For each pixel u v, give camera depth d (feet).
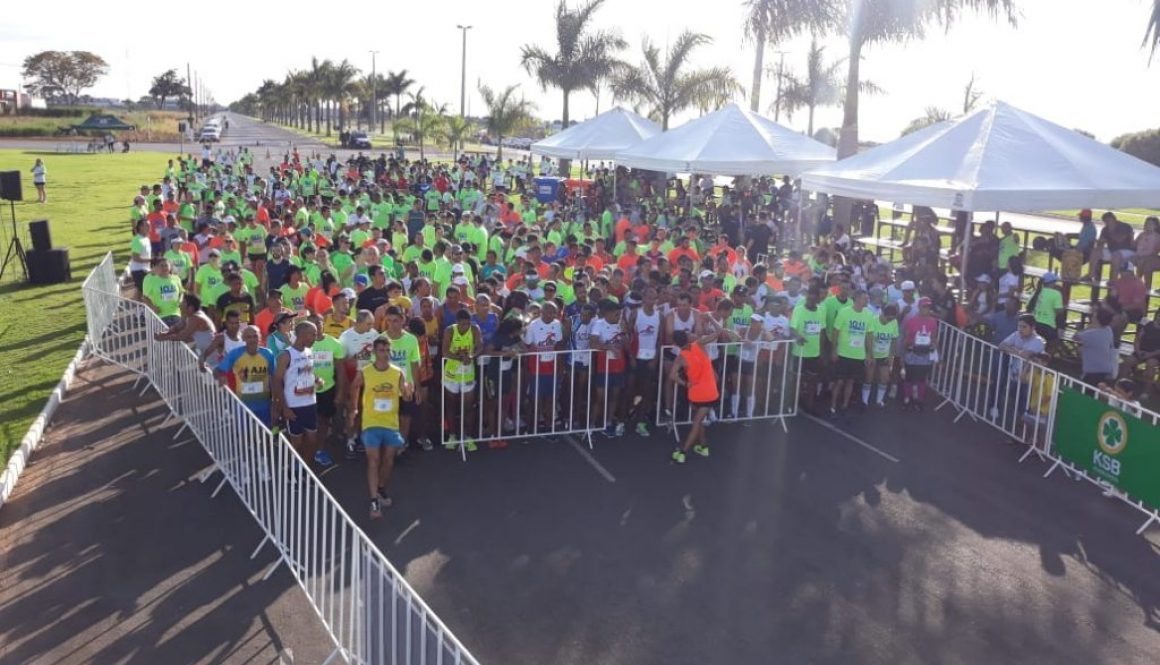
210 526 26.30
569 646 21.11
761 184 106.32
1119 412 30.55
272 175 109.81
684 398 38.24
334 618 21.71
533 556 25.43
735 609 23.06
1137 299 45.91
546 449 33.99
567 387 36.52
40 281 61.52
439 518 27.63
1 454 30.01
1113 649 21.98
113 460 30.91
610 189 110.63
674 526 27.78
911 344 39.52
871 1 67.72
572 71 127.44
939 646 21.79
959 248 60.90
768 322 38.63
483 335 34.04
